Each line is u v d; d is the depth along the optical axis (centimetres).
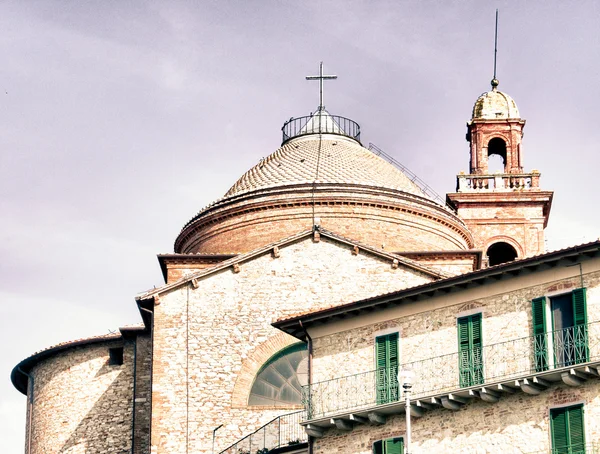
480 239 8500
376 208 7325
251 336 6225
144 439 6650
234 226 7375
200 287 6284
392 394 5000
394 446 4912
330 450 5103
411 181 7800
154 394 6122
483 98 9056
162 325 6219
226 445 6047
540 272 4741
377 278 6297
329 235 6356
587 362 4475
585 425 4466
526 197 8562
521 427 4616
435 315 4991
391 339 5075
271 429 6006
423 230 7425
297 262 6331
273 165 7731
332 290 6281
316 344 5303
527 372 4681
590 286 4616
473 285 4903
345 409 5094
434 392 4875
